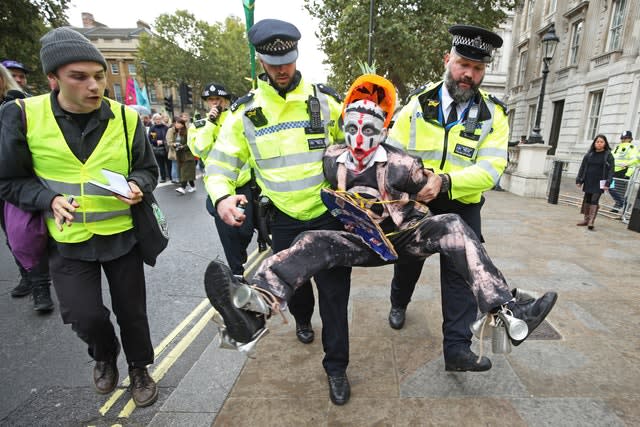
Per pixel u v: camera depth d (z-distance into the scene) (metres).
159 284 3.72
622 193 6.88
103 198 1.78
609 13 13.60
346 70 14.73
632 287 3.47
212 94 3.60
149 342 2.04
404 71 13.81
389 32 12.09
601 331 2.63
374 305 3.06
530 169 9.42
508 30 25.72
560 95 16.55
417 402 1.94
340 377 1.96
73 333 2.79
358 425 1.80
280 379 2.15
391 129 2.32
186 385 2.12
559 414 1.84
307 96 1.92
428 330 2.66
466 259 1.59
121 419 1.93
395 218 1.72
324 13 14.68
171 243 5.05
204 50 35.31
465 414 1.85
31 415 1.97
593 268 4.02
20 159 1.65
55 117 1.68
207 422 1.84
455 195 1.88
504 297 1.49
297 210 1.95
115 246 1.83
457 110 2.10
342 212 1.76
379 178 1.73
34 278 3.03
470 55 1.88
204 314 3.10
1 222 2.08
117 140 1.82
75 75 1.54
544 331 2.62
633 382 2.07
